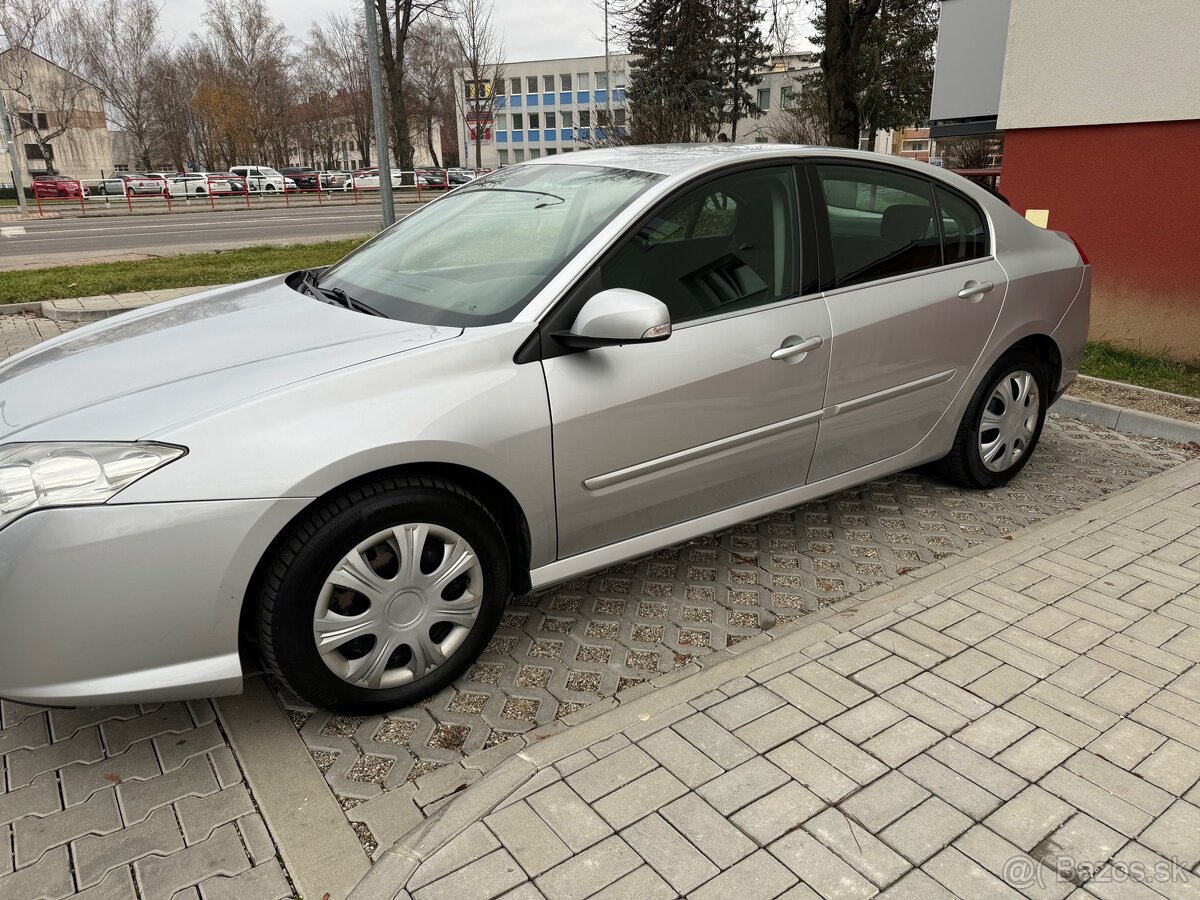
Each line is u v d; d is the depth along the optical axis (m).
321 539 2.33
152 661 2.25
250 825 2.18
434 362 2.52
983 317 3.78
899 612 3.00
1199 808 2.11
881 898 1.87
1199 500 3.89
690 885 1.91
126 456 2.18
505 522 2.79
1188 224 6.00
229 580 2.25
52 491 2.13
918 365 3.58
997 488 4.30
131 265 13.02
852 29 12.98
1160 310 6.29
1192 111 5.77
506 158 77.19
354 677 2.50
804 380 3.21
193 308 3.29
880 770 2.24
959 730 2.39
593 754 2.32
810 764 2.27
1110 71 6.13
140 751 2.46
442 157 85.81
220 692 2.36
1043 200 6.77
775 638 2.87
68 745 2.49
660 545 3.06
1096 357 6.40
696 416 2.96
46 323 8.80
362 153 76.06
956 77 11.32
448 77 68.88
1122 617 2.95
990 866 1.95
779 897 1.87
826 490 3.50
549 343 2.68
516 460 2.60
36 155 60.78
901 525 3.90
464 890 1.90
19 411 2.45
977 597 3.09
